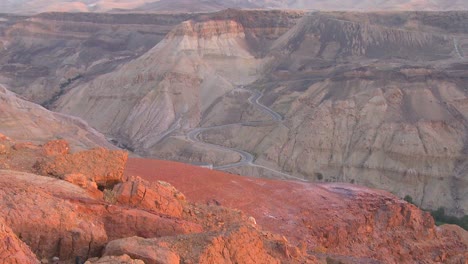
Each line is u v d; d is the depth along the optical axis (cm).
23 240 1702
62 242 1745
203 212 2431
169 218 2048
